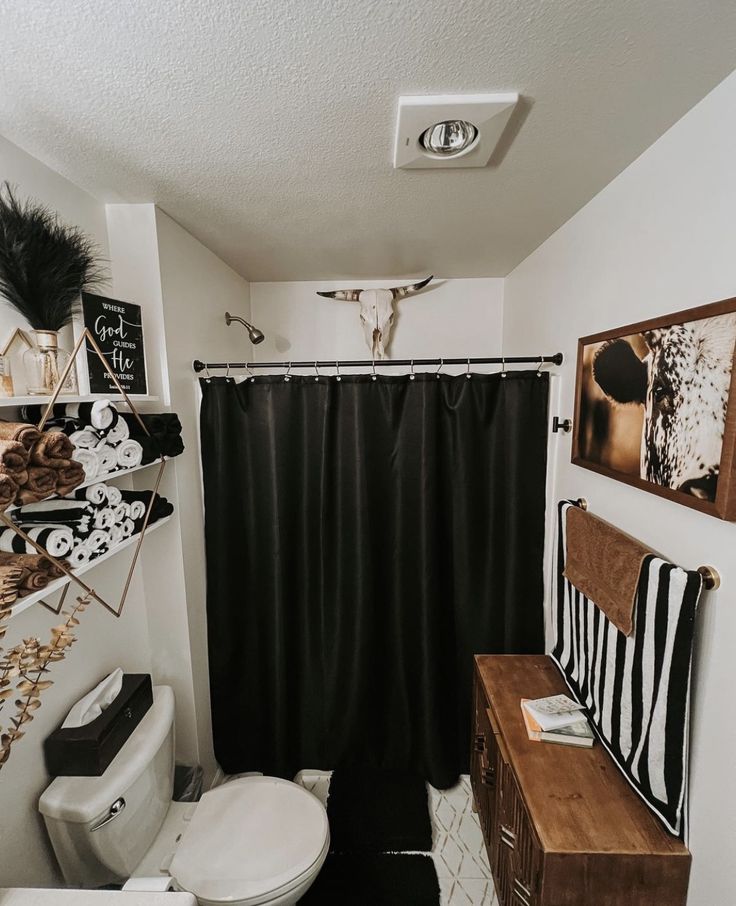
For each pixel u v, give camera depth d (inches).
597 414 50.8
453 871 57.2
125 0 25.6
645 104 35.5
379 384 64.3
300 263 79.2
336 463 65.8
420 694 69.5
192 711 64.9
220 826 49.8
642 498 43.6
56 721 46.6
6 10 26.3
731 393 31.3
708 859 34.6
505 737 48.0
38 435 32.7
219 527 66.2
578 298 56.8
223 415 64.3
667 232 39.4
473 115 36.0
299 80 32.5
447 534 68.4
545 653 67.4
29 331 42.0
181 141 40.4
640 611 40.4
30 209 42.4
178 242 59.9
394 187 49.5
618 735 43.9
